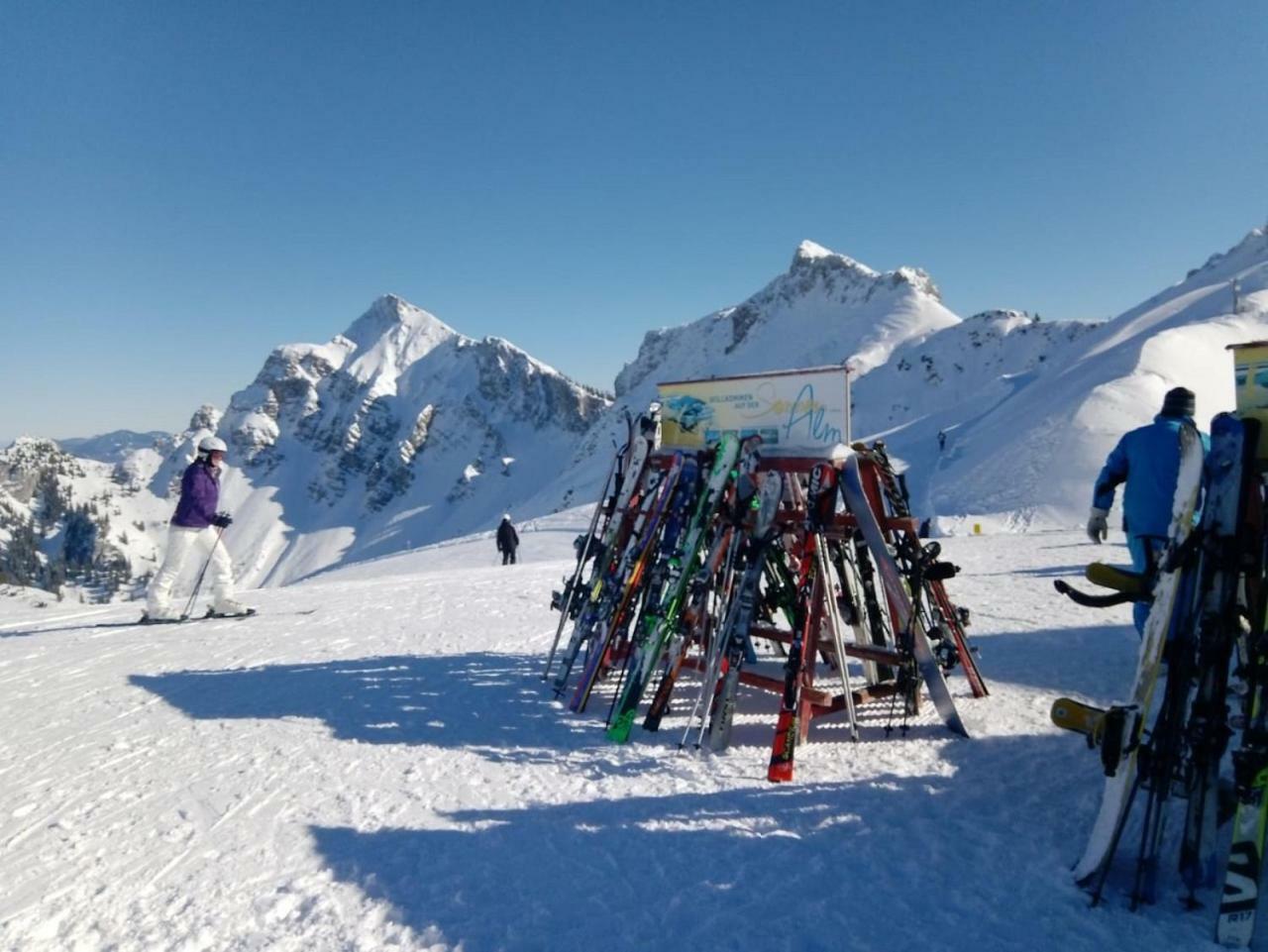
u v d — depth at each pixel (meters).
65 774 5.00
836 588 6.57
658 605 5.68
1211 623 3.19
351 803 4.40
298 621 10.30
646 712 5.92
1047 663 6.64
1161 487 4.71
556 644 6.96
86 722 6.06
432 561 47.94
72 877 3.71
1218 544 3.21
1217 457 3.26
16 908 3.46
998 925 3.06
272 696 6.60
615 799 4.32
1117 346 79.88
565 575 15.62
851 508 5.21
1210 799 3.20
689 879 3.47
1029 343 167.88
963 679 6.27
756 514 5.24
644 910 3.25
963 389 166.38
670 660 5.54
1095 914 3.11
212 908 3.40
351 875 3.63
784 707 4.67
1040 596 10.02
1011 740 4.93
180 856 3.88
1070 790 4.18
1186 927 3.01
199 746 5.44
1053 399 65.06
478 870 3.62
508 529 29.31
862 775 4.52
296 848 3.91
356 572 51.28
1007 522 43.12
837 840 3.76
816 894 3.32
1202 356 65.06
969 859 3.55
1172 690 3.25
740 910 3.22
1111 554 15.08
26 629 10.52
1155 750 3.25
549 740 5.35
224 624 10.22
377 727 5.71
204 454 10.69
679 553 5.50
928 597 5.82
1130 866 3.42
